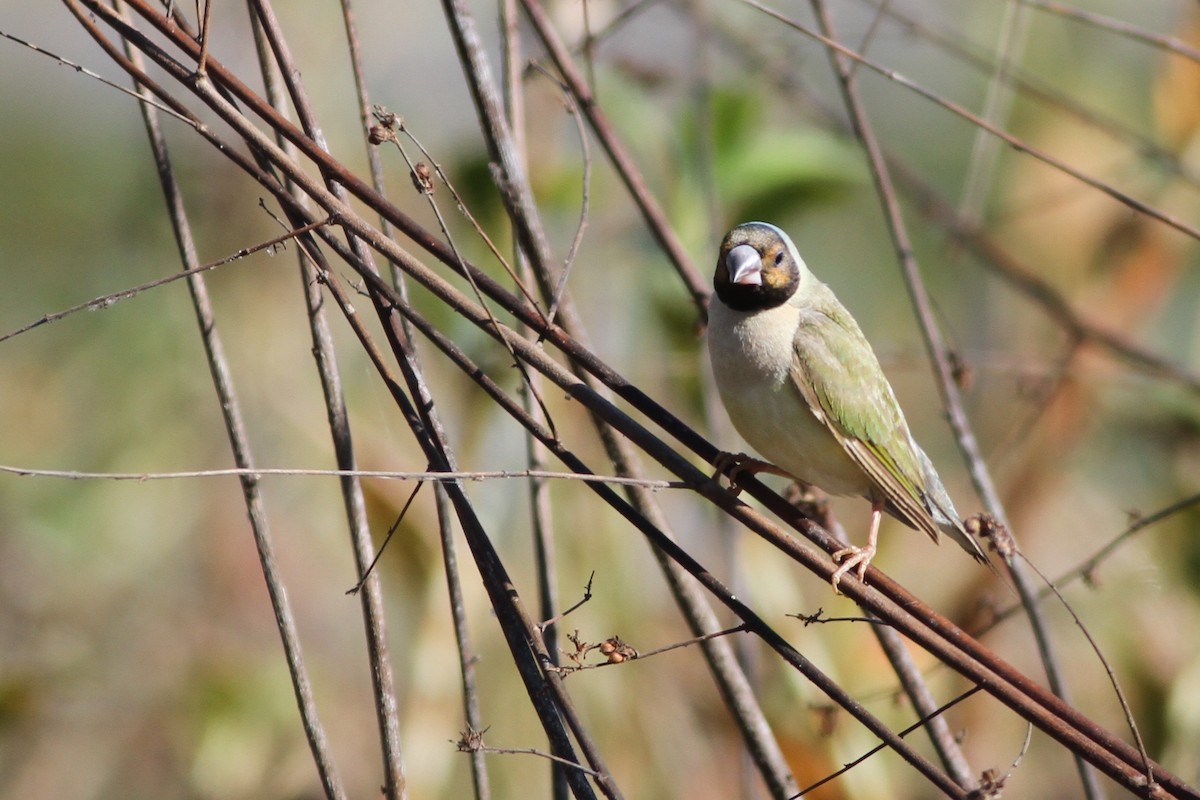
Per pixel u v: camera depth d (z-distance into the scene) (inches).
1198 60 359.9
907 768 439.5
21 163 580.4
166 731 481.4
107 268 553.6
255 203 509.4
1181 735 465.4
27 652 489.4
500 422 445.1
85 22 248.5
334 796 277.6
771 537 248.4
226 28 506.6
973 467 354.9
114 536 513.7
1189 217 576.7
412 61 530.0
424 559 427.5
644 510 311.3
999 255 514.9
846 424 312.3
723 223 466.0
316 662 488.1
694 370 458.6
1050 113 588.1
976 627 375.6
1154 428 538.9
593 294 474.0
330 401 281.3
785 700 419.5
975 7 613.9
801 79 552.1
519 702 425.1
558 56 344.2
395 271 284.5
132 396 526.9
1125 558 494.9
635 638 445.7
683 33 498.9
